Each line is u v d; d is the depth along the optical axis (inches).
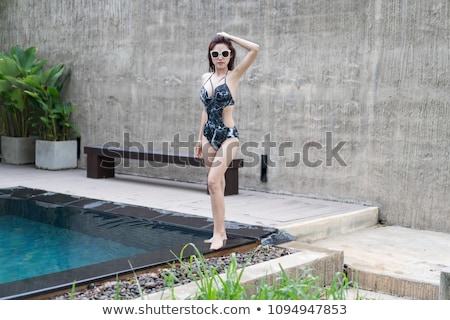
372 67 258.7
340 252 191.2
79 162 379.6
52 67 387.5
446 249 215.3
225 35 189.5
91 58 367.2
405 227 252.4
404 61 249.3
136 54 344.2
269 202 270.2
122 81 352.2
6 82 362.6
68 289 149.7
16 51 388.5
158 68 334.3
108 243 205.8
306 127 281.1
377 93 257.8
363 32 260.4
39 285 148.7
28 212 254.5
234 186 289.4
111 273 160.4
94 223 235.5
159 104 335.6
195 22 316.8
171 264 173.9
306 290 146.8
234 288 139.5
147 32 338.0
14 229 226.5
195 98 319.3
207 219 232.8
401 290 181.2
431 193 244.7
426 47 243.0
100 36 361.1
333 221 235.0
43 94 366.9
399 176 253.1
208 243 196.1
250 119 300.8
